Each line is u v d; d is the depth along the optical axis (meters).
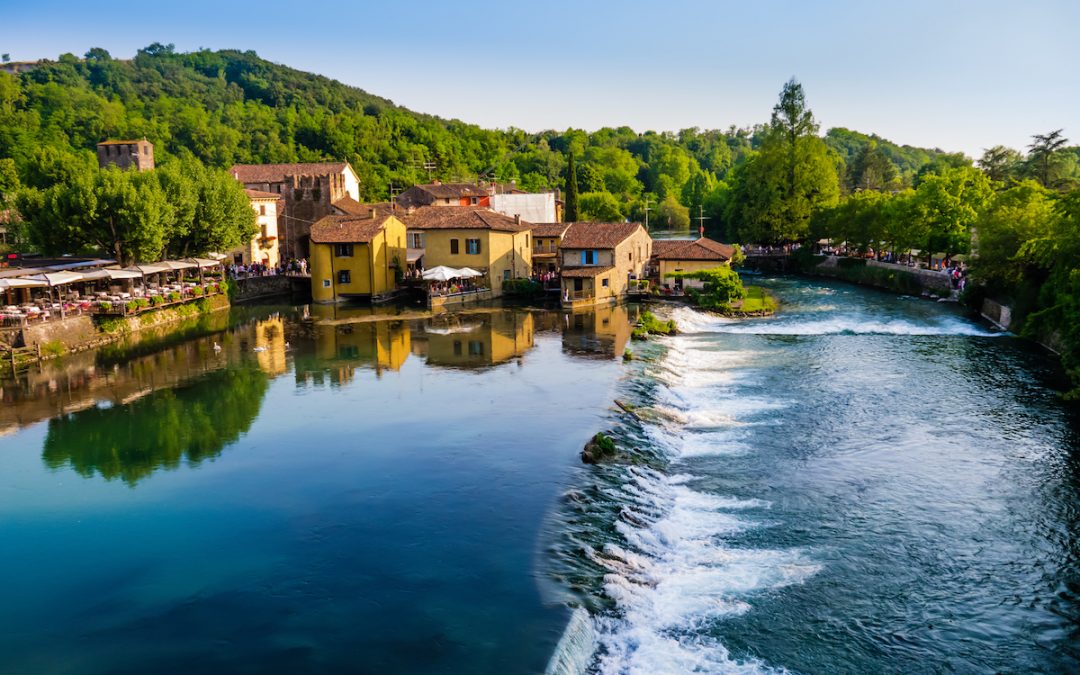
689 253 98.06
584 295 89.12
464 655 22.05
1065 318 55.28
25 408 47.62
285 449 39.75
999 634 24.86
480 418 44.53
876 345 66.00
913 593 27.00
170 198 86.81
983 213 79.75
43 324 62.06
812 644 24.12
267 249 119.56
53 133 185.50
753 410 47.34
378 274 95.94
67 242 79.75
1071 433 42.44
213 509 32.41
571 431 41.78
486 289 96.12
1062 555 29.64
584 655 23.06
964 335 70.00
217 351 64.88
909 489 35.47
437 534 29.67
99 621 24.17
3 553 28.73
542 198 144.25
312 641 22.86
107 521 31.41
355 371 57.00
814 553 29.61
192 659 22.14
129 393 51.12
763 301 90.19
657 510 33.06
